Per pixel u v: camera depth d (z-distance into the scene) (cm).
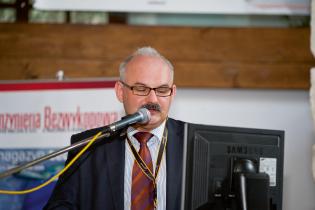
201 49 466
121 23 470
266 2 451
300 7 452
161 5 451
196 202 216
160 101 246
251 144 224
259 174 209
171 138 264
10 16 473
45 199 378
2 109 393
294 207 458
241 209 207
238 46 466
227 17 470
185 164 218
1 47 469
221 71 464
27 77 466
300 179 460
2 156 390
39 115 389
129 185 253
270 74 465
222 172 219
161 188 251
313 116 441
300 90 470
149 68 246
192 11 450
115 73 463
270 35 467
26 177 384
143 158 255
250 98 470
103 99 385
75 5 453
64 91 390
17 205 382
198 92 469
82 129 385
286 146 463
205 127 221
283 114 467
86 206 256
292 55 466
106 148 264
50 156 220
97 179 256
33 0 467
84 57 466
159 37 465
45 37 469
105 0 451
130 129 263
